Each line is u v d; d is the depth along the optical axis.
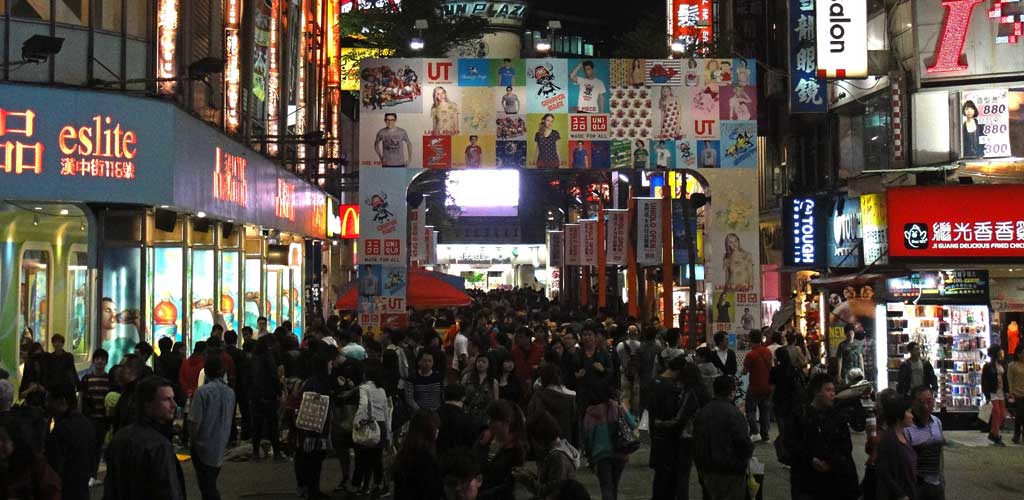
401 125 26.42
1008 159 24.80
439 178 39.81
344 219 44.53
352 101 55.59
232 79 27.56
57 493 7.95
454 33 46.19
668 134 26.59
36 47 18.67
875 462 10.25
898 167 25.66
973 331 22.88
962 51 24.98
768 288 36.81
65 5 20.72
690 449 13.02
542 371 13.97
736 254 26.75
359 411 14.37
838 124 31.03
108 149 19.94
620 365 21.34
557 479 9.02
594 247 43.16
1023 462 17.78
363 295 26.64
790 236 30.02
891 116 25.89
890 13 26.59
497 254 81.75
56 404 9.98
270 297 34.22
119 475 8.37
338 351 15.83
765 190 38.62
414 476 8.75
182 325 23.66
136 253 21.44
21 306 21.66
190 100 24.02
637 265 39.22
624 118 26.56
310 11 39.91
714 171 26.73
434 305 28.34
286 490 15.44
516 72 26.47
